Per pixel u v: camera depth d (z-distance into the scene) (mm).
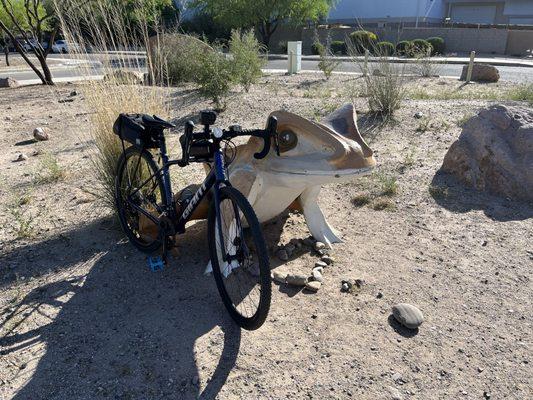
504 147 4801
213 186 2816
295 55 17750
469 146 5062
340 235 3963
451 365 2578
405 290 3225
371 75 9016
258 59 11898
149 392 2389
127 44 4918
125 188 3818
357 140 3270
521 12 46219
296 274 3275
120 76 4504
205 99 10047
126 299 3127
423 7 44156
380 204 4555
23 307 3049
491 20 48000
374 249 3766
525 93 9836
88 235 3979
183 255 3639
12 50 39031
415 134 6848
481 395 2389
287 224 4148
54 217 4336
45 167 5793
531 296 3182
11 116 9398
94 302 3098
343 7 48188
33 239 3926
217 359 2600
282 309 3014
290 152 3160
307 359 2602
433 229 4098
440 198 4711
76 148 6805
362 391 2395
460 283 3314
